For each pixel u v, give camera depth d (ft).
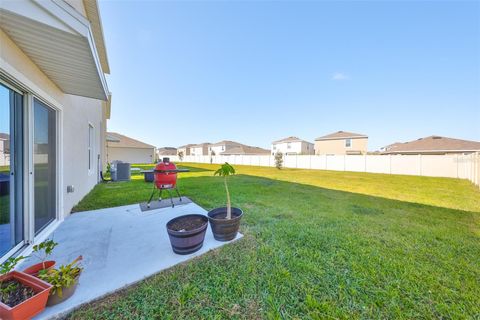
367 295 5.89
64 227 10.73
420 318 5.12
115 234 9.91
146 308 5.34
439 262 7.75
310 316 5.14
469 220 13.01
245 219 12.57
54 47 7.26
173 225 8.74
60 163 11.53
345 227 11.46
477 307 5.46
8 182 7.60
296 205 16.38
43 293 4.76
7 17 5.57
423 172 45.44
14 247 7.72
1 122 7.13
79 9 14.74
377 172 51.88
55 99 10.83
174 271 6.93
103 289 5.86
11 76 6.84
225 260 7.68
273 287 6.16
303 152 102.89
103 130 39.40
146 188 23.17
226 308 5.38
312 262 7.63
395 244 9.33
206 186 25.11
